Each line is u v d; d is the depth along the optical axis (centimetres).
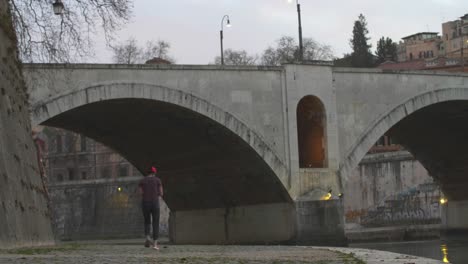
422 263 1434
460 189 7050
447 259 3922
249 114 4694
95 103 4159
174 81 4397
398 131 6359
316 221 4844
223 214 5691
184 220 6225
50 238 2986
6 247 2000
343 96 5044
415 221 7762
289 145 4819
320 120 5012
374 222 7875
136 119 4756
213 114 4541
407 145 6812
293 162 4822
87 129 5028
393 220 7838
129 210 9838
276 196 4969
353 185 7969
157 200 2331
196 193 5834
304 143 5178
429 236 7250
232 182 5331
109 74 4162
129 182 9912
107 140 5422
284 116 4809
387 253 1900
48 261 1419
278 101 4803
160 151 5469
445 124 6178
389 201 7869
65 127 4881
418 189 7788
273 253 2100
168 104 4381
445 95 5403
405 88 5259
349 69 5072
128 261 1509
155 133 5084
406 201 7819
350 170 5009
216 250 2377
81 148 11250
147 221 2341
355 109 5072
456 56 16175
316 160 5109
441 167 6988
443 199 7338
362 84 5112
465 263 3575
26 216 2411
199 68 4500
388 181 7888
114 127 4975
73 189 10238
